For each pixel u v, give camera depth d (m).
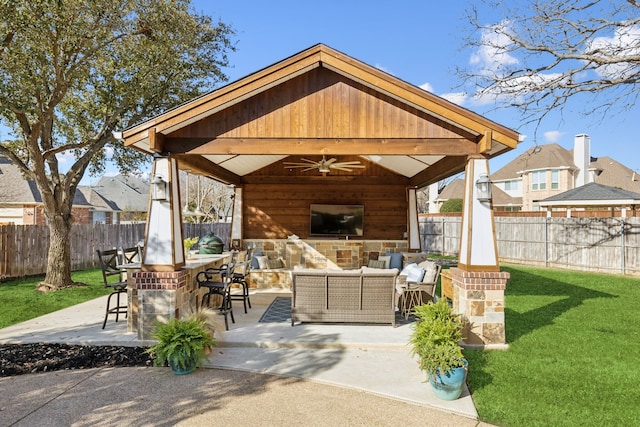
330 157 10.94
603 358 5.11
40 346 5.43
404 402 3.91
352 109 5.89
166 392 4.08
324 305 6.34
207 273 6.79
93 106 10.11
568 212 17.16
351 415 3.63
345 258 11.52
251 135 5.89
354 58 5.62
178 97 10.62
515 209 31.25
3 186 18.77
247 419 3.53
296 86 5.91
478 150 5.81
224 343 5.54
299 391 4.13
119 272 7.00
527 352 5.32
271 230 11.82
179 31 9.36
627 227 12.88
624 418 3.57
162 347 4.53
